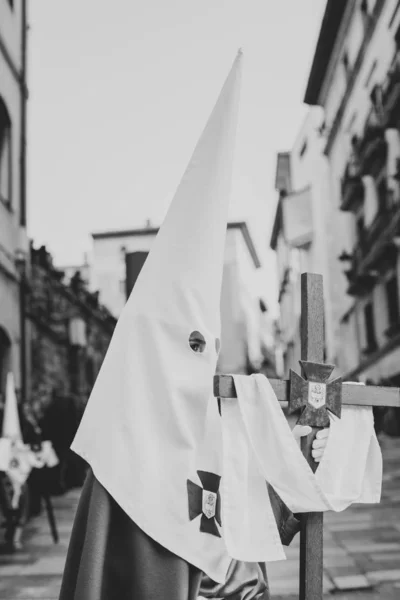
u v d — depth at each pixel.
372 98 17.95
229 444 1.93
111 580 1.75
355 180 19.62
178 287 1.83
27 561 5.86
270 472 1.92
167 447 1.79
